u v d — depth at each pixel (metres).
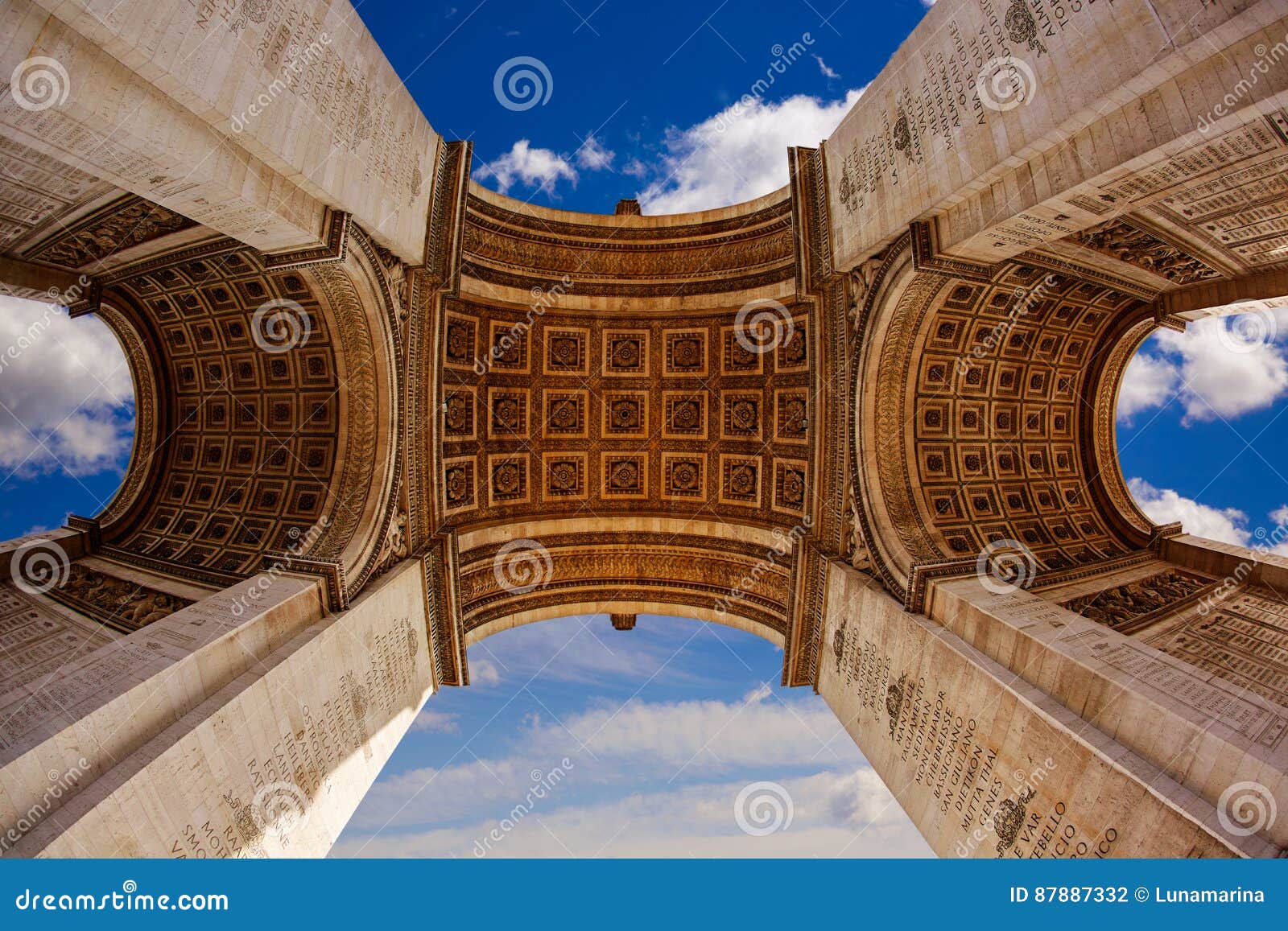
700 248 25.73
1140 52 10.15
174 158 11.20
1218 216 14.63
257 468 22.08
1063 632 13.84
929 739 15.95
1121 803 11.19
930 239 16.09
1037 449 23.16
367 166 16.44
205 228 16.89
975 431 22.00
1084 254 17.62
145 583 20.08
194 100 10.88
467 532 24.12
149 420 23.16
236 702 13.09
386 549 19.75
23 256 17.39
